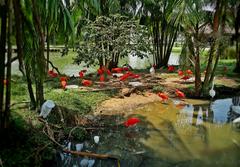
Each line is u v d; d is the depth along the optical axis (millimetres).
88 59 9305
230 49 17797
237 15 12008
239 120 6137
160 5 12938
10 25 3754
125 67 11336
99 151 4641
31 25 4152
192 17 7008
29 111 5293
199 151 4746
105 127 5656
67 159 4363
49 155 4215
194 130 5727
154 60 14844
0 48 3865
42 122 4922
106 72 9242
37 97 5293
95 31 9141
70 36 4531
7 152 3953
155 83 9250
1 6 3701
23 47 4223
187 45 7992
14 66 12945
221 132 5625
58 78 9039
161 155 4551
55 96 6758
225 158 4488
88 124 5652
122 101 7320
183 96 7574
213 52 7941
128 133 5410
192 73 10133
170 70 11984
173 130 5672
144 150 4715
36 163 3926
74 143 4887
